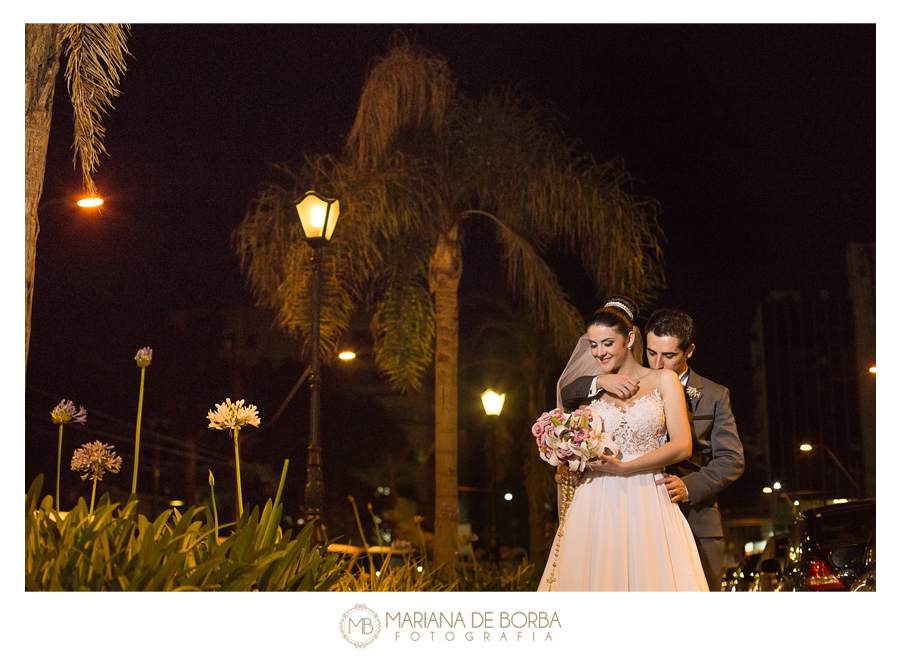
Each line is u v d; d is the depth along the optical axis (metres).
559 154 10.38
